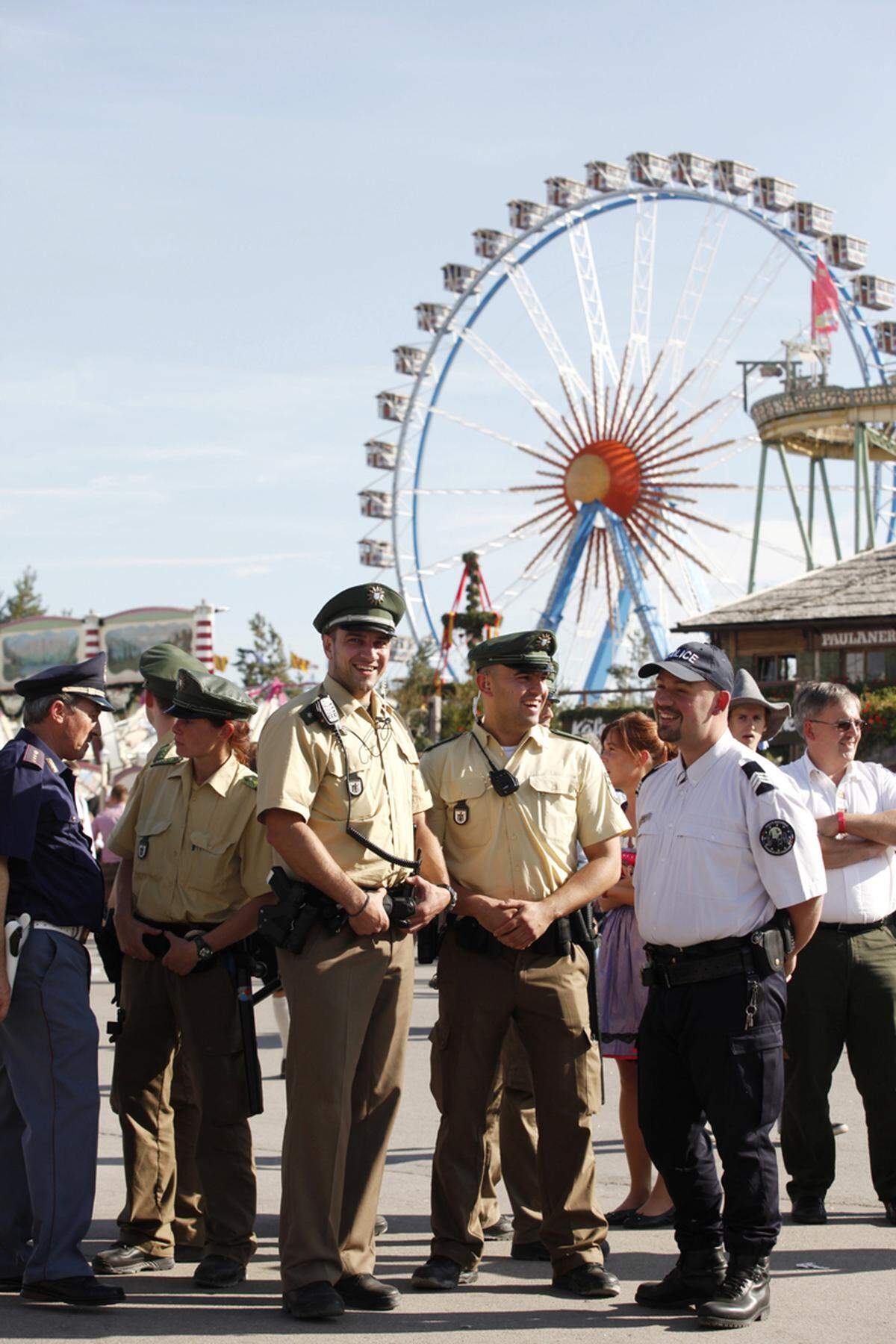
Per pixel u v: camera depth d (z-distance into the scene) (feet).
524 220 167.02
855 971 19.80
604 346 151.12
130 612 142.20
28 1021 16.58
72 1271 16.22
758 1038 16.34
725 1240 16.25
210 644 139.74
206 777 18.38
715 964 16.40
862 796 20.62
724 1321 15.53
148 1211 18.37
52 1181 16.38
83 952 17.19
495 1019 17.44
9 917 16.69
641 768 22.11
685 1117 16.83
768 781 16.60
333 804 16.78
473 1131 17.54
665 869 16.76
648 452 145.69
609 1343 15.02
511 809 17.83
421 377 166.40
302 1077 16.34
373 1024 17.10
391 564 187.52
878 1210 20.94
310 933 16.52
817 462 162.50
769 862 16.37
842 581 125.90
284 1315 16.03
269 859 17.95
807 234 147.33
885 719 108.78
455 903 17.70
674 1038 16.83
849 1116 28.07
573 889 17.61
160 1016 18.47
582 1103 17.24
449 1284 17.19
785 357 157.69
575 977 17.52
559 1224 17.11
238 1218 17.51
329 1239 16.15
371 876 16.87
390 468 187.32
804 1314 16.06
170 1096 19.06
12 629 147.13
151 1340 14.96
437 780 18.29
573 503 151.64
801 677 120.47
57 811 16.98
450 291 177.58
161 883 18.26
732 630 124.67
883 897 20.08
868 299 148.36
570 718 147.02
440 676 124.88
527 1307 16.44
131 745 129.80
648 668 17.30
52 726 17.39
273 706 112.16
